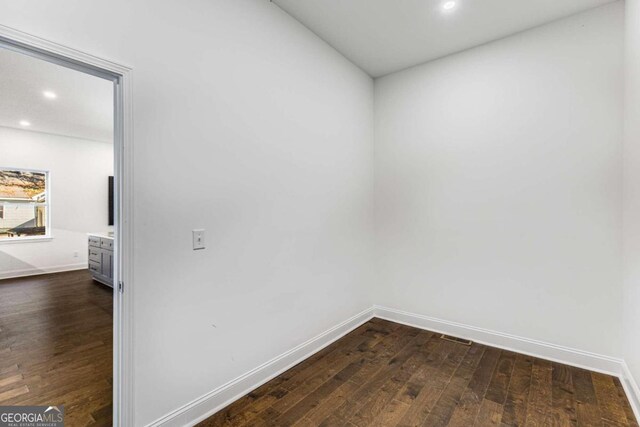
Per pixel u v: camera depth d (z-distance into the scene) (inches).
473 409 77.0
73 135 229.5
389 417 74.1
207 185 75.2
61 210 232.5
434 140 126.3
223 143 78.7
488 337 114.2
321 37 110.9
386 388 86.4
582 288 97.7
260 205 88.8
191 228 71.9
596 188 95.3
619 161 92.0
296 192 101.3
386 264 140.6
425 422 72.3
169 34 67.7
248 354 85.7
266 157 90.4
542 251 104.0
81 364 97.6
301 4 93.3
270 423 72.1
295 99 100.6
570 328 99.5
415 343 115.6
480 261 115.8
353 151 130.1
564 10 96.2
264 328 90.4
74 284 195.2
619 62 92.0
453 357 104.4
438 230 125.6
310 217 107.3
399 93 136.2
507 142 110.0
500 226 111.6
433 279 127.1
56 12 52.4
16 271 214.5
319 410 76.8
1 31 46.9
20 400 79.3
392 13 97.5
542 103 103.7
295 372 95.3
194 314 72.8
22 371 93.4
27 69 109.8
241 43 83.3
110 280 186.9
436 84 125.8
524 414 75.0
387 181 139.9
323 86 112.9
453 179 121.6
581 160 97.5
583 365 97.1
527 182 106.3
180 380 70.1
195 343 73.0
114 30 59.3
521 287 107.7
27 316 140.1
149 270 64.6
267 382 89.7
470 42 113.6
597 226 95.3
